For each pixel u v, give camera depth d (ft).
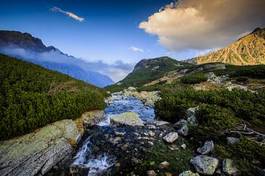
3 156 36.29
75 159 45.34
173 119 70.49
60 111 54.49
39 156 39.75
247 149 41.65
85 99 70.69
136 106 103.45
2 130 40.60
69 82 89.61
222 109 60.34
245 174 36.32
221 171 37.76
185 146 48.42
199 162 39.68
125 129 59.16
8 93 54.08
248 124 56.54
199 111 59.16
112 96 141.38
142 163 40.88
